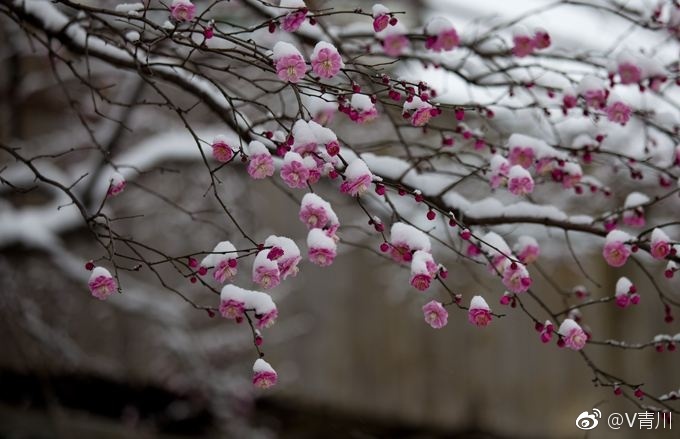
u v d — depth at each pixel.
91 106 6.31
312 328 6.53
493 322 6.16
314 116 2.81
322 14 2.28
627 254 2.56
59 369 6.46
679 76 2.99
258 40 3.47
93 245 6.32
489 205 2.92
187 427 6.61
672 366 5.84
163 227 6.51
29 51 5.38
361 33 3.50
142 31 2.52
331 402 6.51
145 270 6.55
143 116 6.03
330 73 2.12
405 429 6.38
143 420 6.64
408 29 3.07
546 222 2.85
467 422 6.25
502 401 6.17
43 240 4.45
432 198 2.94
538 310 6.04
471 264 5.92
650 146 3.58
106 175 4.49
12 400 6.59
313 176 2.12
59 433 5.30
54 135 6.53
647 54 3.19
